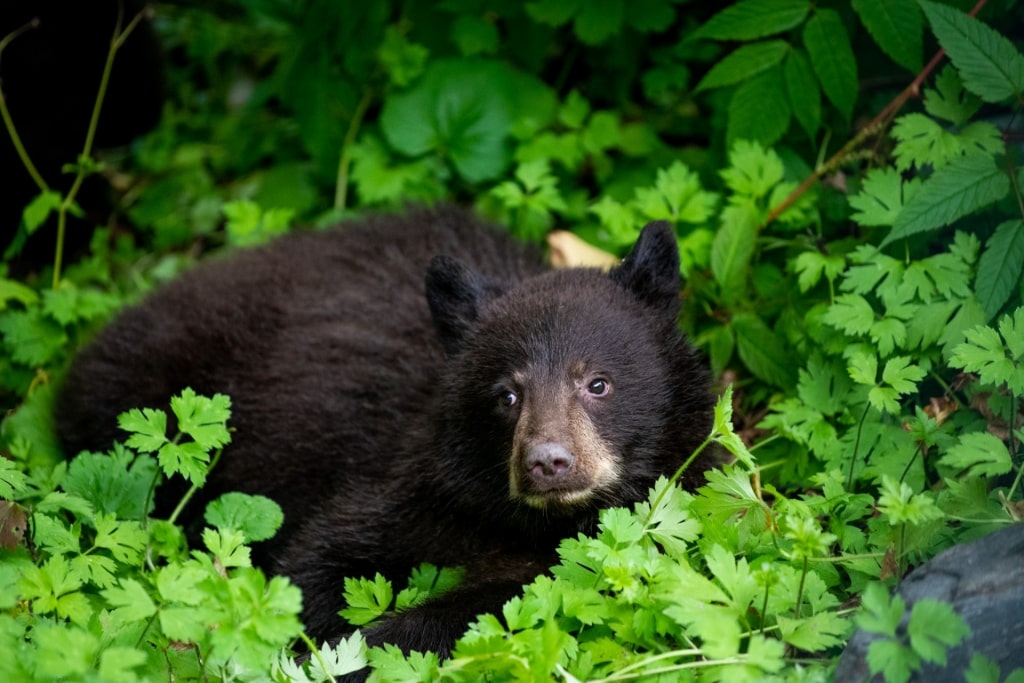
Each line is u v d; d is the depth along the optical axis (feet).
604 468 30.35
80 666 21.79
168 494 36.40
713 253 37.63
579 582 25.88
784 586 24.43
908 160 34.12
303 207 48.52
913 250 34.32
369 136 46.60
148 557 28.30
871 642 22.35
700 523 26.43
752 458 28.02
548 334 31.01
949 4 36.06
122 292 48.21
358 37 45.98
